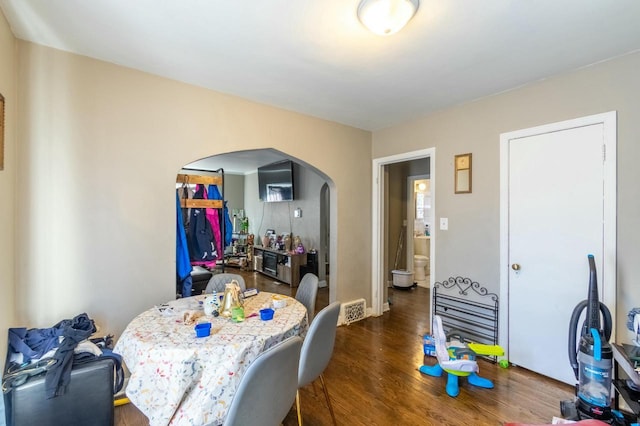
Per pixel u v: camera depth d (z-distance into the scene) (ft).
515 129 8.21
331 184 11.55
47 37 5.84
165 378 4.26
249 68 7.09
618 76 6.57
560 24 5.39
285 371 3.84
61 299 6.28
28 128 5.94
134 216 7.14
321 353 5.35
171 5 4.92
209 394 4.16
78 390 4.89
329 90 8.33
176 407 4.17
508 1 4.78
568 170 7.29
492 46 6.11
